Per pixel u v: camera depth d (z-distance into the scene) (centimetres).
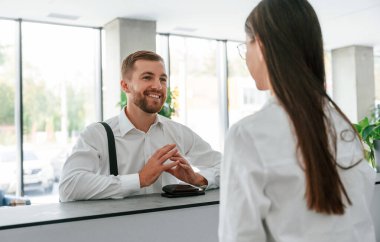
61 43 609
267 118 76
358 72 836
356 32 724
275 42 76
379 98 888
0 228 100
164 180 167
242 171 73
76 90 616
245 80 758
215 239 137
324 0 535
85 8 536
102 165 161
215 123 743
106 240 117
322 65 78
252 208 72
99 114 634
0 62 566
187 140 185
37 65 586
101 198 138
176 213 128
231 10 565
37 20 583
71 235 112
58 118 600
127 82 165
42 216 111
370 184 86
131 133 166
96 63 635
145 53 164
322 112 74
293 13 76
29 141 580
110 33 611
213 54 746
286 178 73
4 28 569
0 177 568
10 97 571
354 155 81
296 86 74
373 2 547
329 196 72
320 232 74
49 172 593
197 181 152
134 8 546
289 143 74
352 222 78
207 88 736
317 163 71
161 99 163
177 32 691
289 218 73
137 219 121
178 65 710
